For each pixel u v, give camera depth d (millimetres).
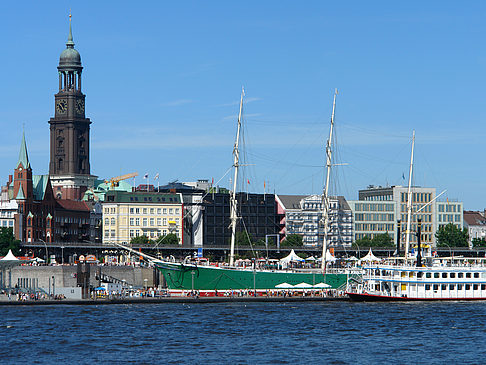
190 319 192125
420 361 143125
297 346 156375
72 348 153875
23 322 185625
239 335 168750
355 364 140750
